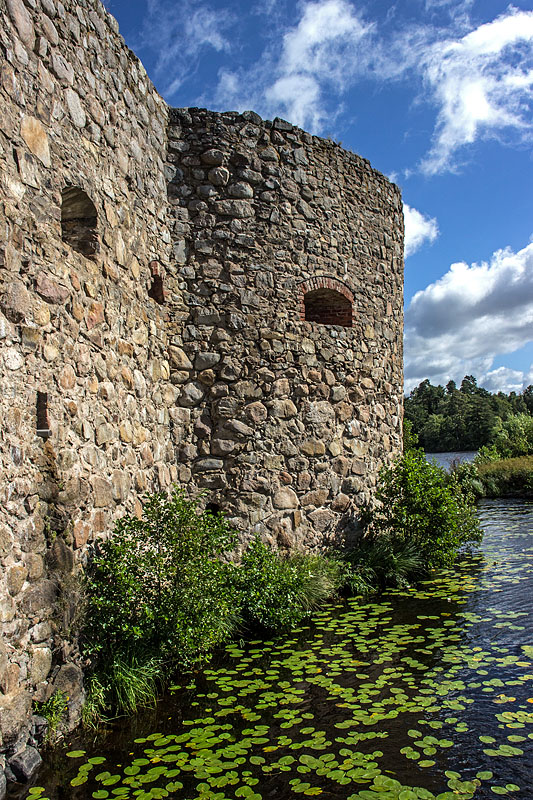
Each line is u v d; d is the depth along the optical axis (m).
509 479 17.14
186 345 6.17
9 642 2.94
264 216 6.61
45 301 3.51
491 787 2.89
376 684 4.12
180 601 4.24
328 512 7.00
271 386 6.54
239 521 6.19
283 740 3.37
